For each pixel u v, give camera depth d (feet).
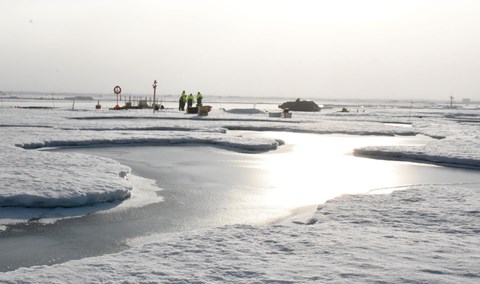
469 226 24.80
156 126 93.81
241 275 17.26
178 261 19.15
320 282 16.28
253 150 65.98
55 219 29.32
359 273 17.12
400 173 49.21
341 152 66.44
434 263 18.24
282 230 24.34
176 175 45.47
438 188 37.04
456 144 72.74
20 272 17.78
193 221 29.58
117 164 46.50
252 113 186.39
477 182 43.86
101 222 28.96
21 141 62.75
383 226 25.11
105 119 122.01
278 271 17.58
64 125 95.09
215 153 62.13
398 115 200.23
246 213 31.83
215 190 38.96
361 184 42.75
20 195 31.17
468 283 15.92
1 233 26.43
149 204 33.73
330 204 30.96
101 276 17.24
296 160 57.57
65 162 45.93
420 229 24.27
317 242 21.67
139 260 19.35
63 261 22.22
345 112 229.25
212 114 160.56
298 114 196.13
